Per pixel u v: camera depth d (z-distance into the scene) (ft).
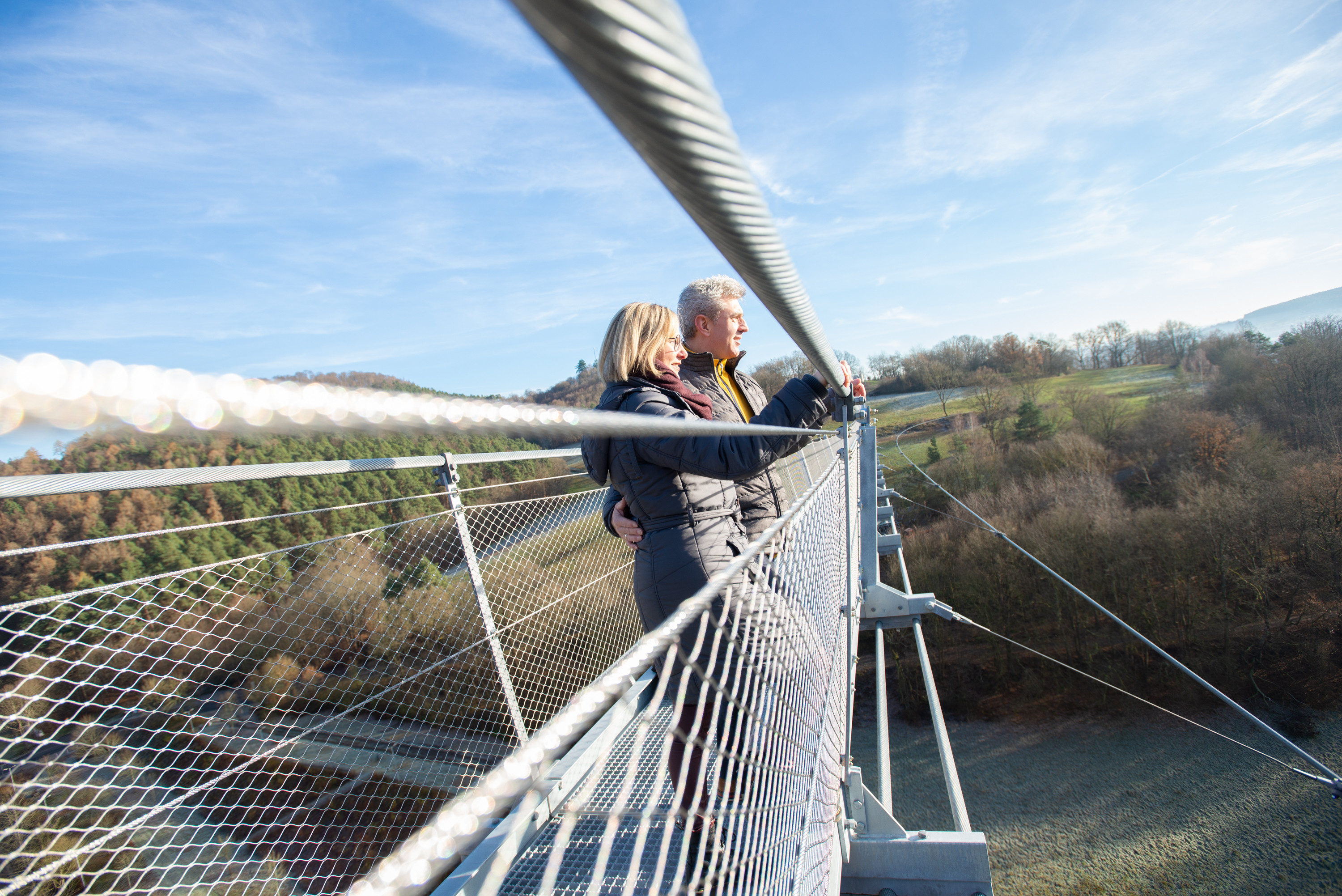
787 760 4.17
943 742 13.92
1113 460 131.64
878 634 17.95
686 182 1.12
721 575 2.17
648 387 5.57
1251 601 90.58
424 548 10.36
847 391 6.38
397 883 0.99
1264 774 75.05
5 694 5.03
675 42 0.79
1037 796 79.41
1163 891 65.46
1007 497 117.60
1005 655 97.96
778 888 3.82
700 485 5.65
